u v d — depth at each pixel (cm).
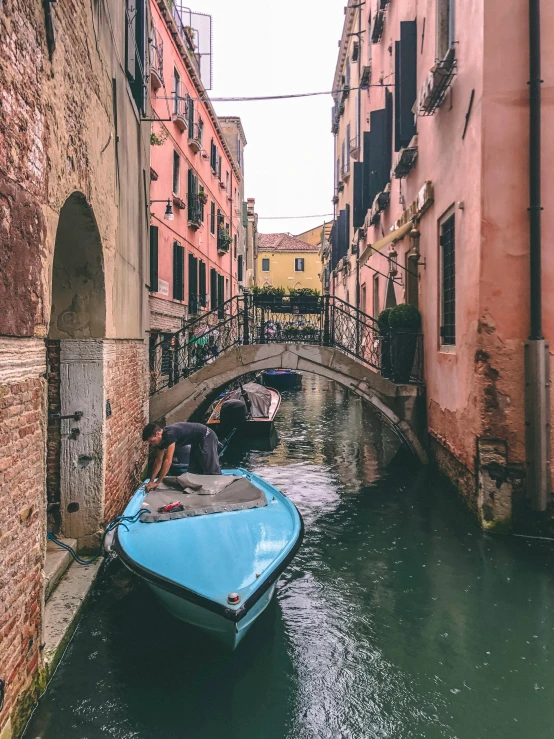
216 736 349
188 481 592
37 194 340
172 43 1405
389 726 361
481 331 625
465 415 694
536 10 592
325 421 1509
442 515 724
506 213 612
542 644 448
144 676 402
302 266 4884
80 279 543
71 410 547
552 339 606
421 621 484
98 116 519
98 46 519
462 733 354
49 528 545
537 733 354
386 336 1034
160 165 1297
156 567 422
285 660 427
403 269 1060
